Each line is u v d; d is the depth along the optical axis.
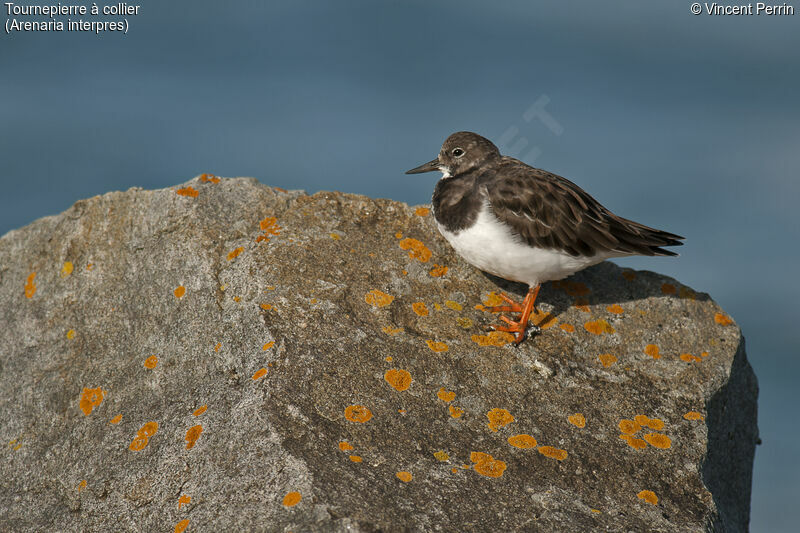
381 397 9.80
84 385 10.76
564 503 8.91
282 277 11.24
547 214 11.50
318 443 8.92
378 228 12.76
